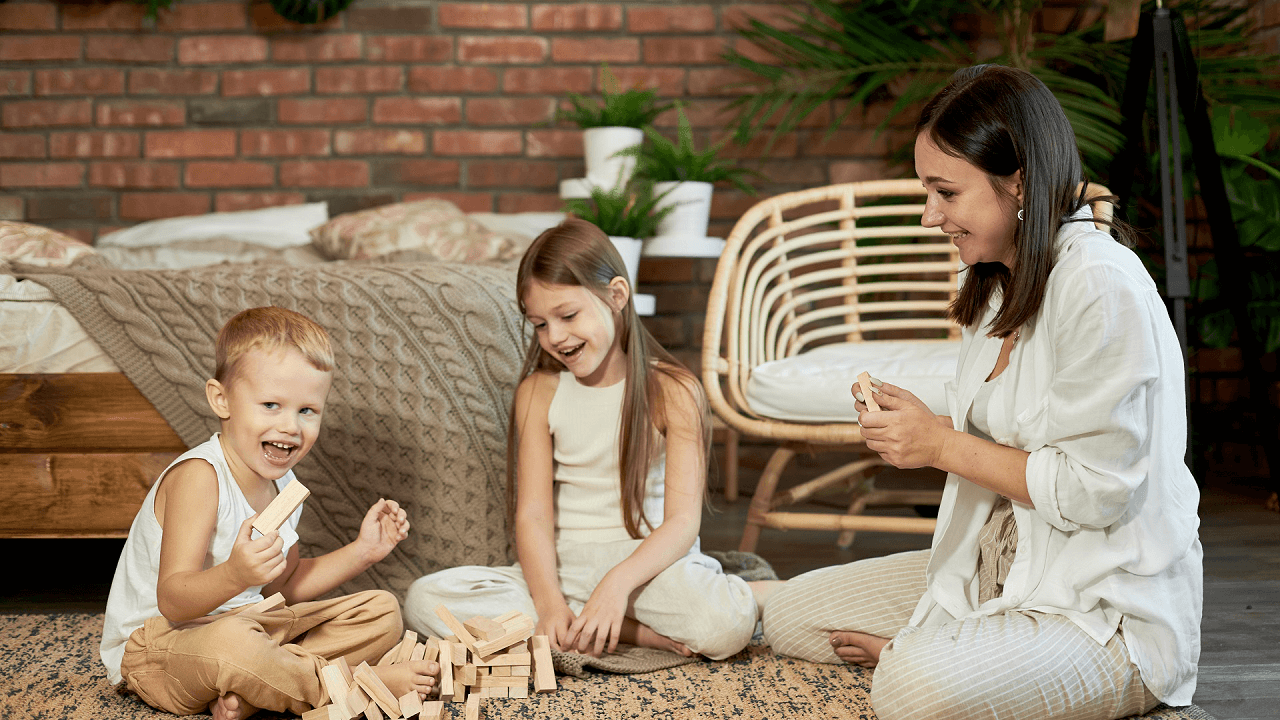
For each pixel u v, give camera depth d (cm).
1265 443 214
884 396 107
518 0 296
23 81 292
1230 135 238
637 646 127
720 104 299
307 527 145
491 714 103
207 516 106
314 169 296
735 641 120
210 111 294
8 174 293
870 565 123
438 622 123
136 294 144
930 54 274
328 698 101
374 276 151
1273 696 109
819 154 301
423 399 147
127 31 292
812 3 277
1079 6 293
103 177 294
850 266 206
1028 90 97
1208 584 157
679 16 297
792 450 172
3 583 162
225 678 97
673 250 249
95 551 184
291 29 294
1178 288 180
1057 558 101
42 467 143
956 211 100
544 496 135
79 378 143
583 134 294
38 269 151
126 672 106
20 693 110
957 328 208
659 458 138
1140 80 196
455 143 297
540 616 123
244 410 108
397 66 295
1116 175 201
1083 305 95
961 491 110
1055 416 97
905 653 97
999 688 92
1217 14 274
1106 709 98
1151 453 98
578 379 138
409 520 147
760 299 194
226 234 255
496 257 235
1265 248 243
